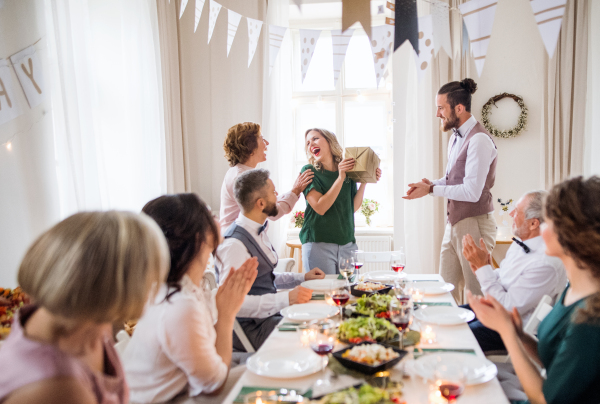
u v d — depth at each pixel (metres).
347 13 1.79
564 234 1.06
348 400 0.95
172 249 1.24
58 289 0.64
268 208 2.05
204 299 1.34
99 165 3.17
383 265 4.47
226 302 1.43
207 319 1.30
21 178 2.65
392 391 1.05
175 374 1.25
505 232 4.02
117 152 3.67
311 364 1.25
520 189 4.23
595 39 3.85
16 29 2.58
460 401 1.04
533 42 4.14
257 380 1.18
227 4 4.29
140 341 1.25
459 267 2.91
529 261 1.83
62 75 2.76
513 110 4.19
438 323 1.59
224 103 4.39
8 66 2.55
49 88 2.78
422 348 1.36
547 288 1.75
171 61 4.06
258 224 2.07
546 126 4.04
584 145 3.92
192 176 4.48
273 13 4.26
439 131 4.15
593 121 3.93
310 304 1.84
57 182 2.88
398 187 4.27
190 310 1.21
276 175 4.29
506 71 4.19
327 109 4.84
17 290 1.79
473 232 2.79
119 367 0.85
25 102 2.64
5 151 2.58
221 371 1.24
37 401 0.61
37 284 0.65
